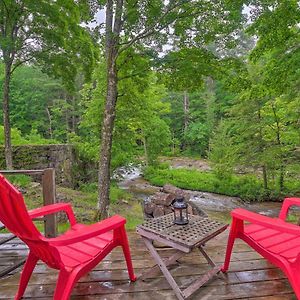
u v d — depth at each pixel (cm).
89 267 167
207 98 1981
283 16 430
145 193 1127
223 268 218
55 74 691
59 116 1814
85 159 1099
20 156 820
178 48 505
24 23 606
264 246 185
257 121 995
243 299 183
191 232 192
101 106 830
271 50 524
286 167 939
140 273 218
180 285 201
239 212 201
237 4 421
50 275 216
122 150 913
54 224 281
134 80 596
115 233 192
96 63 713
